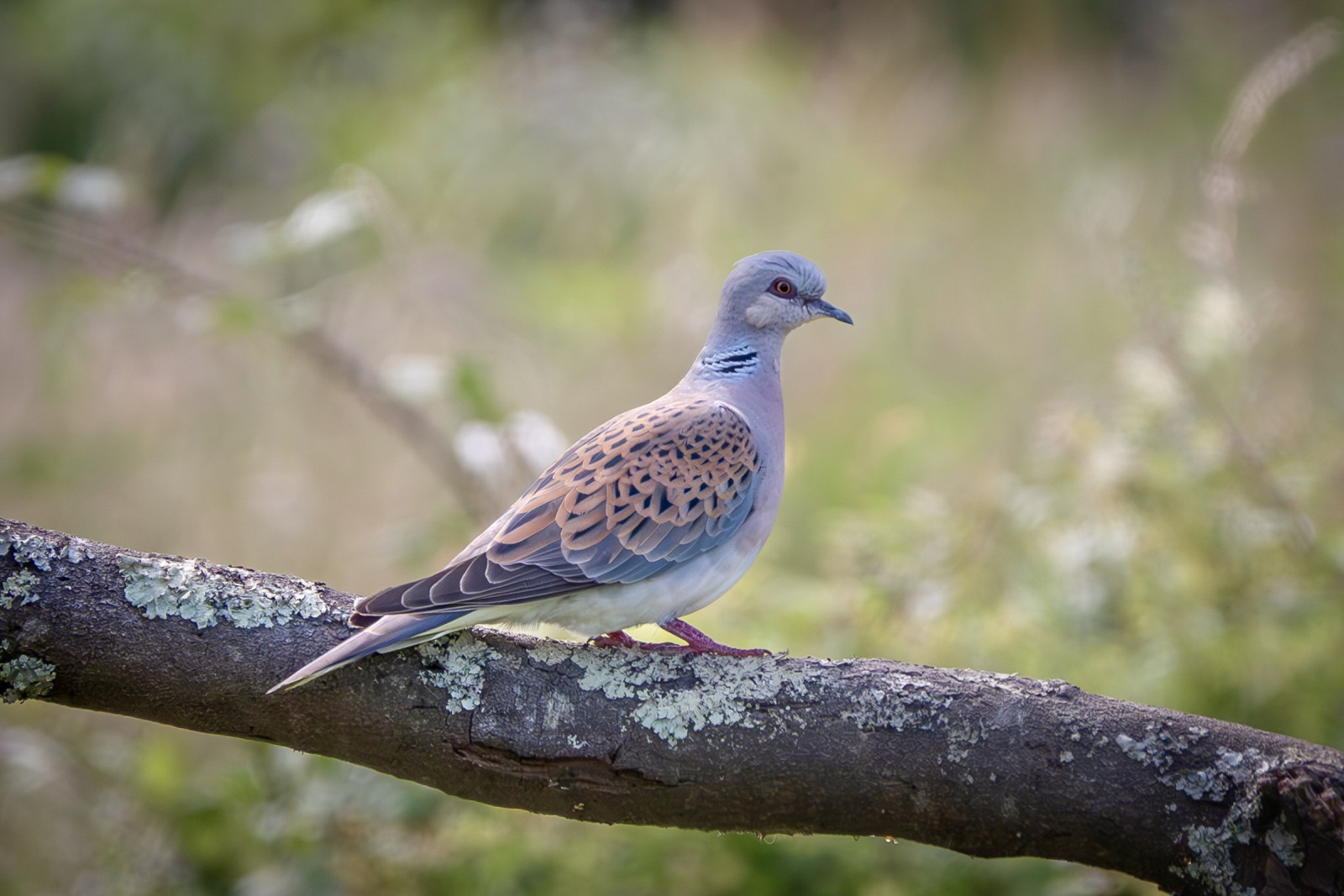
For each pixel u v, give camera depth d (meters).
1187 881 5.62
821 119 19.70
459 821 9.05
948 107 19.72
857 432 15.19
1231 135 10.22
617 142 19.38
